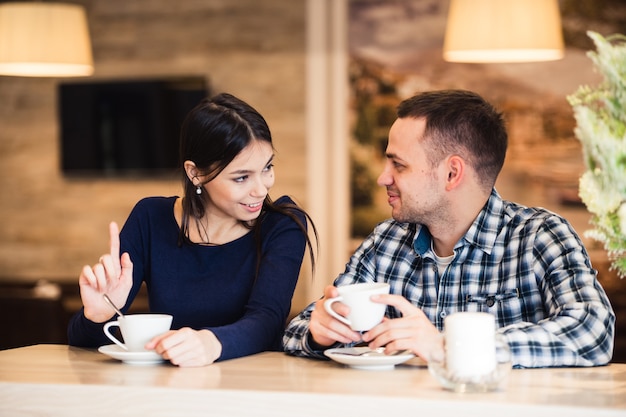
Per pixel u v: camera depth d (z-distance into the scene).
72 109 6.67
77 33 4.56
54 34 4.46
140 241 2.48
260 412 1.66
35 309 4.56
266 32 6.41
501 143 2.29
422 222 2.31
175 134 6.53
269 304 2.27
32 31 4.43
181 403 1.69
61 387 1.75
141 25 6.60
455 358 1.65
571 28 5.86
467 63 6.04
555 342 1.97
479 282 2.32
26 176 6.83
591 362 1.98
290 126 6.39
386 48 6.19
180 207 2.51
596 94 1.87
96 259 6.73
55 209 6.79
